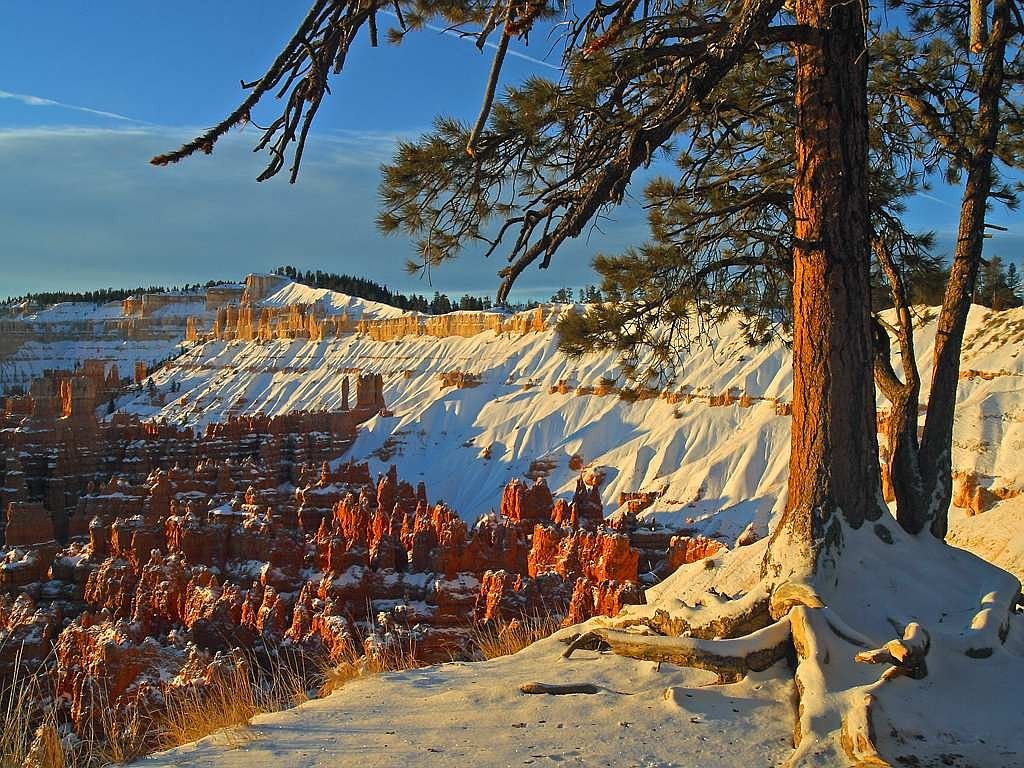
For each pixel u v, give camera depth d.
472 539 34.50
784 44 11.24
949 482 11.30
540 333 130.88
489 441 103.94
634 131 8.59
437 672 9.91
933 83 13.47
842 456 9.52
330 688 10.27
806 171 9.87
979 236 11.79
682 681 8.66
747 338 15.06
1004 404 51.97
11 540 50.22
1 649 22.08
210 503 58.28
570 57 9.22
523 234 9.52
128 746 9.38
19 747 7.90
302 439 99.44
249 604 27.20
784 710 7.89
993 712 7.20
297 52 8.39
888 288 14.72
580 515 46.78
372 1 8.39
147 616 30.77
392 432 110.69
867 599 8.97
